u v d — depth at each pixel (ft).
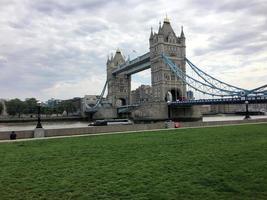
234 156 58.54
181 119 406.00
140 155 63.36
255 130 114.01
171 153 64.90
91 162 57.06
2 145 86.58
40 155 66.64
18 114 655.76
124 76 652.07
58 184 41.96
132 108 478.18
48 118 554.05
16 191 39.06
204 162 53.83
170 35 463.01
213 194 36.04
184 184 40.29
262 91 268.41
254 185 38.91
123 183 41.57
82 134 121.80
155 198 35.12
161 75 445.78
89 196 36.58
